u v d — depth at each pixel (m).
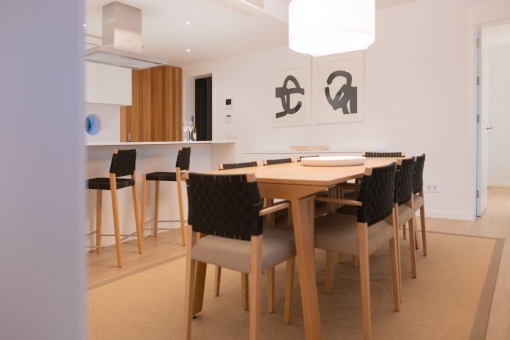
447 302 2.07
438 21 4.36
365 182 1.68
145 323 1.88
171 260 2.95
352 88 5.03
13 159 0.28
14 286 0.29
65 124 0.29
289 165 2.70
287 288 1.87
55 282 0.29
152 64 4.43
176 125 7.30
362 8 2.42
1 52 0.28
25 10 0.28
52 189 0.29
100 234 3.17
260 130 6.12
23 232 0.29
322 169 2.22
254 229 1.46
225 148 4.52
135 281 2.48
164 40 5.44
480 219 4.29
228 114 6.53
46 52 0.28
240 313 2.00
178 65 7.10
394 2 4.52
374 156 3.69
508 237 3.47
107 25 4.10
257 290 1.46
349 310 2.01
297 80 5.62
